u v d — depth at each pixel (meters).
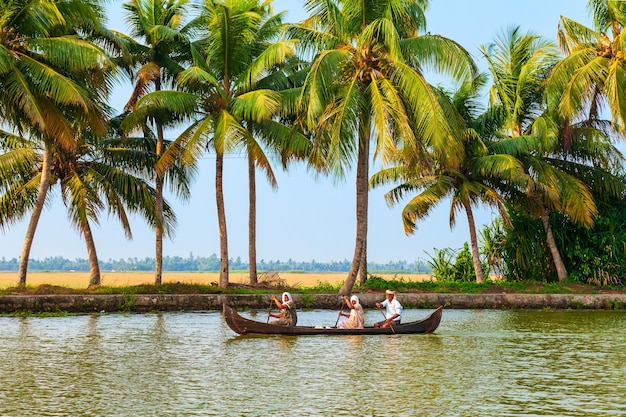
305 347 21.95
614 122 38.53
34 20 30.61
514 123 41.88
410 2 35.41
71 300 32.59
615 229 42.22
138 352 20.80
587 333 25.72
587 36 41.00
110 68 31.67
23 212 37.97
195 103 35.81
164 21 40.44
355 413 13.42
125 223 38.66
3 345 22.06
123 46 36.06
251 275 41.25
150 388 15.66
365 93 33.38
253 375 17.19
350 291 35.69
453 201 42.19
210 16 37.84
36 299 32.22
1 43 30.80
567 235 43.72
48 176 35.25
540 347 22.09
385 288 38.81
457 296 36.78
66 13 32.12
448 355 20.41
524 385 16.05
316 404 14.13
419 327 25.52
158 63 39.41
